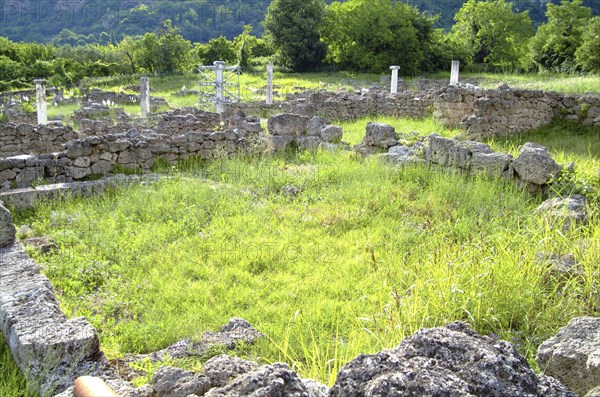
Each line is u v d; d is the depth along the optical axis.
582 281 4.73
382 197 8.14
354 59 54.22
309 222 7.39
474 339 2.42
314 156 11.43
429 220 7.19
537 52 46.69
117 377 3.47
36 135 13.90
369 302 4.96
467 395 2.00
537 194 8.15
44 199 8.52
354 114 20.23
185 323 4.63
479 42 57.72
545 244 5.30
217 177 10.08
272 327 4.52
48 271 5.78
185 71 56.31
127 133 11.27
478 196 7.88
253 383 2.12
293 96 29.75
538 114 15.83
